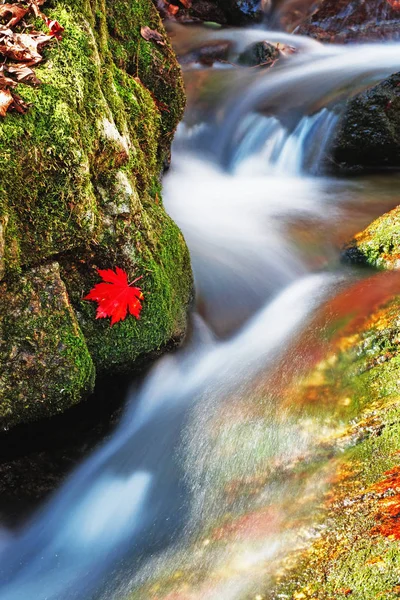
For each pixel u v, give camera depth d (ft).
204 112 23.75
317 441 7.77
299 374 9.55
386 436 7.22
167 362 10.53
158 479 8.64
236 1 34.86
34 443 8.94
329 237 15.56
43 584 7.55
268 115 22.95
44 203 7.55
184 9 35.22
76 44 8.13
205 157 22.20
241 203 18.03
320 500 6.68
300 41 32.55
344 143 21.03
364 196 18.92
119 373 9.55
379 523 5.89
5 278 7.56
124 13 11.19
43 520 8.68
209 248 14.69
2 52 7.48
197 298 12.89
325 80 24.62
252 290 13.55
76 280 8.50
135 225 8.87
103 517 8.48
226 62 29.40
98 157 8.30
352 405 8.21
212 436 8.78
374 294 11.37
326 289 12.84
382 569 5.31
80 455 9.41
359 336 9.90
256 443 8.24
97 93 8.36
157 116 11.11
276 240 15.46
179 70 12.59
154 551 7.25
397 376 8.36
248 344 11.55
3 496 8.67
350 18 32.60
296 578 5.67
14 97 7.16
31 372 7.96
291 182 20.81
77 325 8.34
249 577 5.95
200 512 7.56
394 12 32.14
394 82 20.85
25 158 7.13
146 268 9.02
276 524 6.61
